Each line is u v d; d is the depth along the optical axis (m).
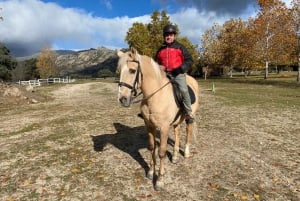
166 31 5.63
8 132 10.73
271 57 43.66
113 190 5.76
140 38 41.56
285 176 6.29
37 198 5.55
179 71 5.61
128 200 5.37
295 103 17.08
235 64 56.44
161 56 5.82
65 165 7.11
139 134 9.64
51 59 78.56
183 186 5.84
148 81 5.11
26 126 11.69
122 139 9.11
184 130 10.09
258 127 10.65
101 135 9.72
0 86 21.50
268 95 21.97
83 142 8.96
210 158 7.29
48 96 24.77
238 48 51.34
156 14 43.78
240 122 11.56
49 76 78.44
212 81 48.25
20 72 90.75
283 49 41.16
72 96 25.30
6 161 7.51
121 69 4.88
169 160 7.13
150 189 5.75
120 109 15.48
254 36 44.47
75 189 5.86
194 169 6.62
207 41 60.81
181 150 7.83
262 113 13.65
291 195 5.48
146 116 5.41
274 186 5.84
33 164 7.24
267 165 6.88
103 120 12.32
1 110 16.69
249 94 22.92
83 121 12.23
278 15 41.38
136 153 7.73
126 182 6.08
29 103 19.98
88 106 17.25
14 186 6.07
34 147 8.62
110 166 6.93
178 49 5.70
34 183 6.18
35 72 90.94
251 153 7.70
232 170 6.58
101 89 33.00
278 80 42.88
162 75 5.40
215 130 10.16
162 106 5.27
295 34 37.38
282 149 8.05
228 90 27.47
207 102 17.94
